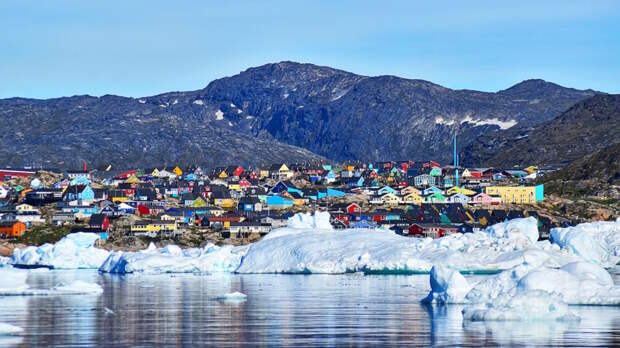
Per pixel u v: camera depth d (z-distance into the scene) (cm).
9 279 18762
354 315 14200
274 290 17888
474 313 13050
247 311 14838
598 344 11506
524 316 12800
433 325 12888
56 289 17550
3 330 12694
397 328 12862
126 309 15200
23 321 13888
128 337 12456
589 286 13712
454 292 14600
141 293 17675
